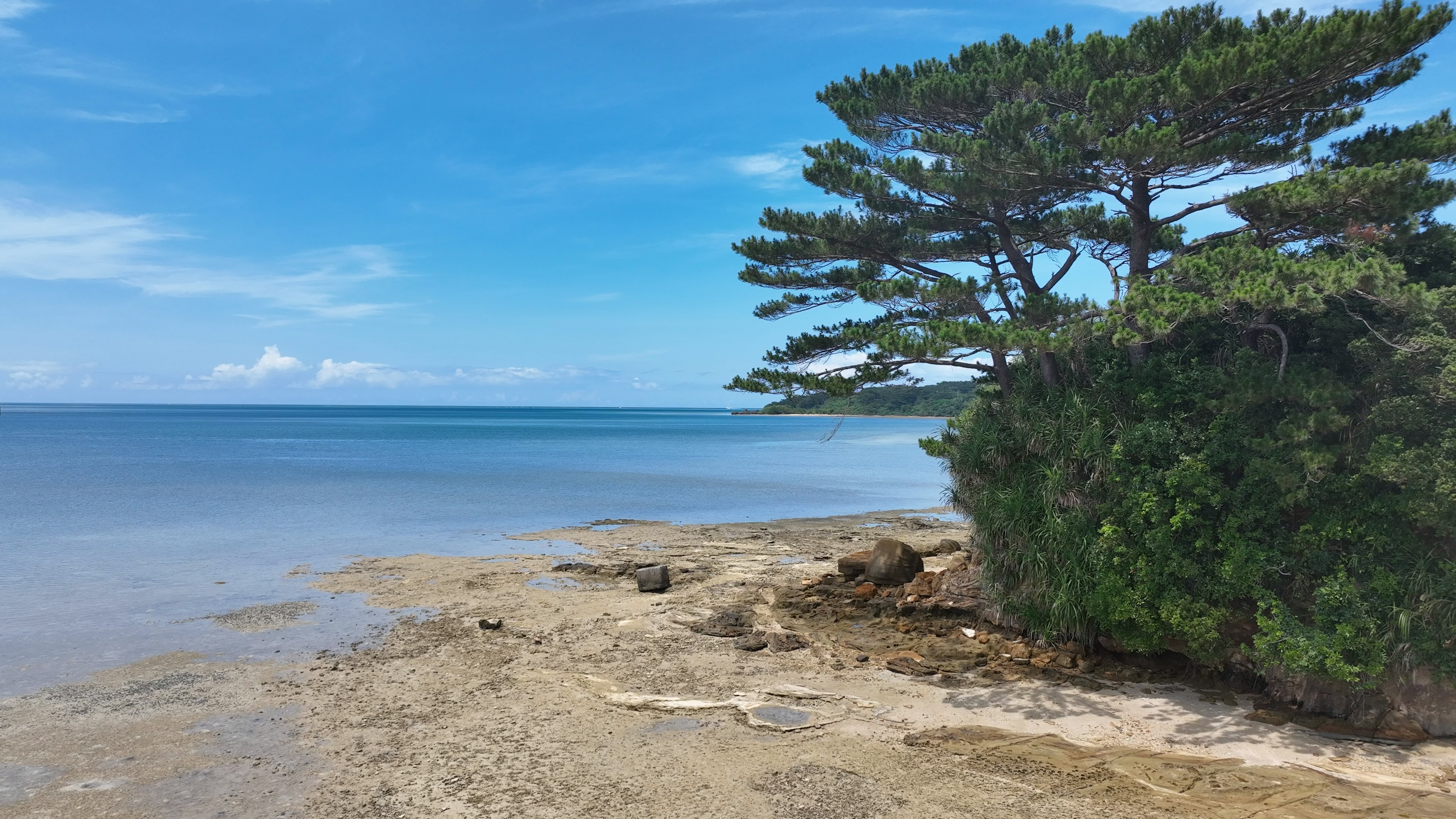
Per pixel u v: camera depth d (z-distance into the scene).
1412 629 9.35
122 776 8.49
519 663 12.55
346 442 89.44
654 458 68.06
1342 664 9.22
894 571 16.55
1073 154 12.44
